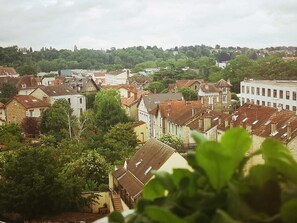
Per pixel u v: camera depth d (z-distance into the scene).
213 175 1.42
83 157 27.75
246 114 31.45
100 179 26.34
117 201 21.91
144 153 23.36
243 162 1.55
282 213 1.31
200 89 56.34
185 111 40.44
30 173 21.97
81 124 45.72
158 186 1.85
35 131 46.56
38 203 21.34
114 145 37.03
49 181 21.86
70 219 21.39
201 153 1.39
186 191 1.52
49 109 46.22
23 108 51.06
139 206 1.60
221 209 1.40
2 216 22.31
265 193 1.47
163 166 20.31
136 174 21.53
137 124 47.12
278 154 1.51
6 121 52.09
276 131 26.94
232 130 1.45
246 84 52.34
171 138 35.03
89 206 23.33
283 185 1.49
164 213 1.30
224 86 55.69
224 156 1.38
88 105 61.84
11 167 22.14
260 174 1.49
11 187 21.42
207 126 33.88
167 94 54.31
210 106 48.81
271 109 30.22
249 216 1.37
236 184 1.46
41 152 23.06
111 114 46.56
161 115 43.59
